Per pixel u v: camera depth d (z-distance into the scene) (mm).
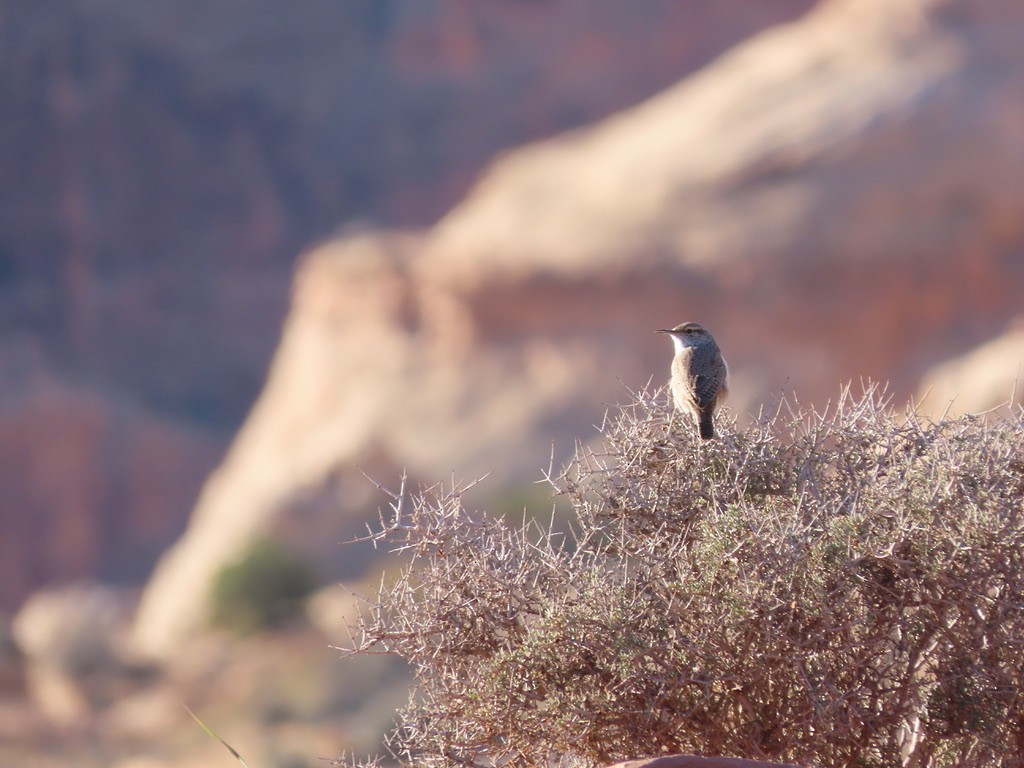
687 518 5059
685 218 51469
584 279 51625
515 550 5004
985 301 46625
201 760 29531
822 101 52969
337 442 54531
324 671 33812
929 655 4703
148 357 93500
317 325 60062
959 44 53188
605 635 4621
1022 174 47375
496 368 53188
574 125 94750
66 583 73375
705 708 4695
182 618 46125
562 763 4906
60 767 30828
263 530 49719
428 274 56094
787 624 4484
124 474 76375
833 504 4805
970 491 4598
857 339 46969
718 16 95000
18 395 75812
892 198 48219
